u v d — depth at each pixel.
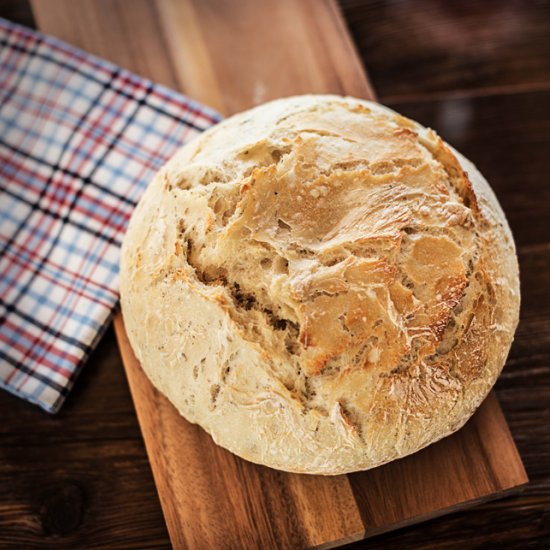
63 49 0.78
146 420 0.69
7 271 0.74
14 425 0.72
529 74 0.83
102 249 0.73
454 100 0.82
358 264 0.61
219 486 0.68
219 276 0.62
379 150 0.64
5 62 0.78
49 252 0.74
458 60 0.83
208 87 0.78
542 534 0.71
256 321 0.61
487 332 0.63
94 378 0.73
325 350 0.60
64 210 0.75
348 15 0.84
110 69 0.77
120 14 0.79
